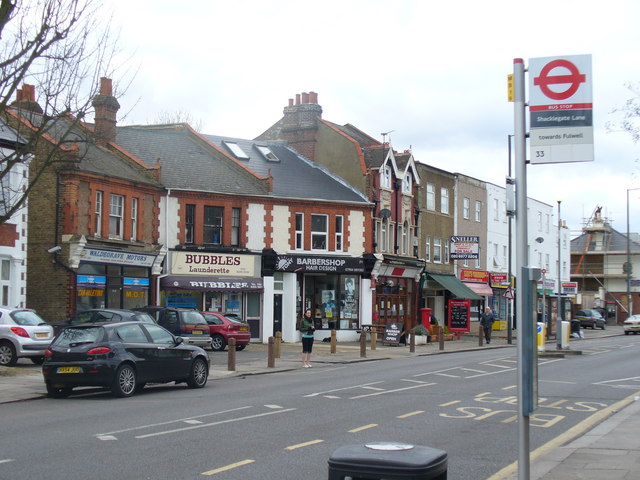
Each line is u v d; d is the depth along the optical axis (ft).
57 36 60.49
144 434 38.78
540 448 37.09
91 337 55.98
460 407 50.42
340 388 61.21
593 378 71.56
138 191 111.45
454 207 174.40
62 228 100.48
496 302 191.01
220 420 43.75
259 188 126.31
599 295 266.36
